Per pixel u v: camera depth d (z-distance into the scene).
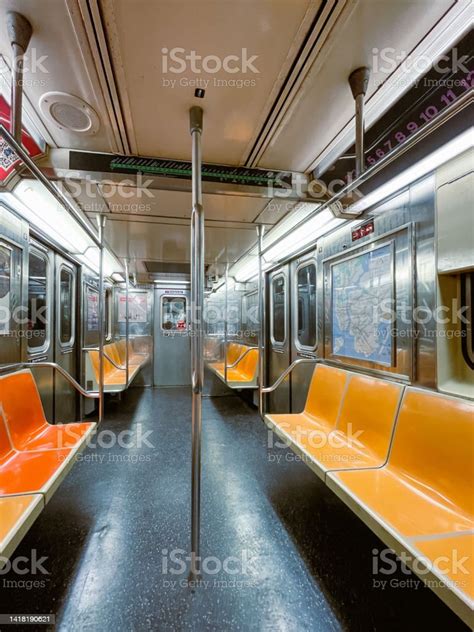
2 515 1.37
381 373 2.20
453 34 1.26
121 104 1.67
